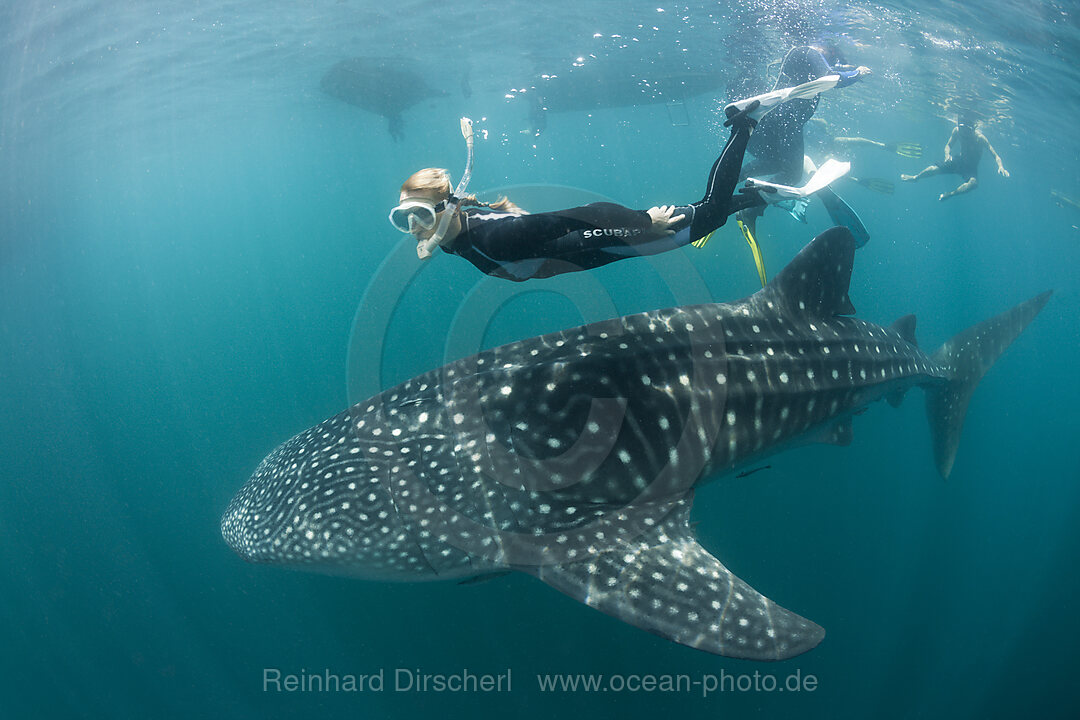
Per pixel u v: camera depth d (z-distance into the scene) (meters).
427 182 2.72
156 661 8.02
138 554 10.27
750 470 5.09
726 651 3.28
